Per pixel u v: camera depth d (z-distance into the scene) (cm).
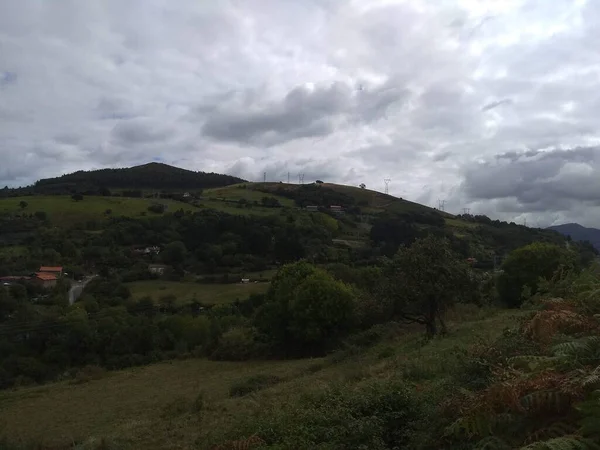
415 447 543
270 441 769
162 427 1545
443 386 693
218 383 3067
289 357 4356
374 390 809
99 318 5253
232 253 7831
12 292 5353
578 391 365
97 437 1562
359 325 4069
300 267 4728
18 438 1836
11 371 4469
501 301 3547
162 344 5328
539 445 309
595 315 569
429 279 2617
